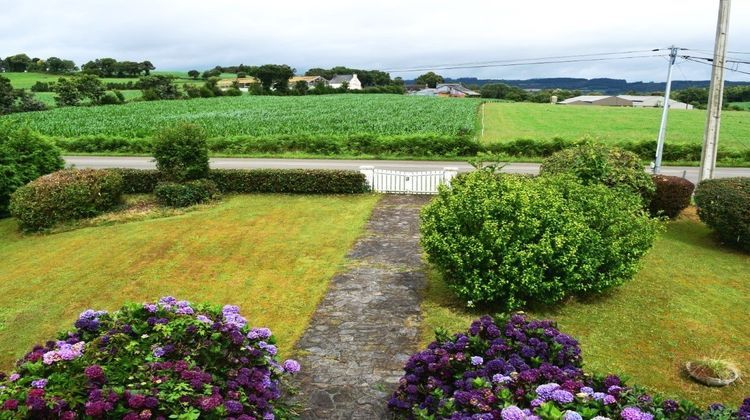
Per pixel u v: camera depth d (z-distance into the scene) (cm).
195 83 11381
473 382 479
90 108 6072
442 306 922
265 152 3145
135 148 3203
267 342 577
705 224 1395
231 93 8731
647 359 730
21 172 1800
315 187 1906
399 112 5616
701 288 999
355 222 1519
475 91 14025
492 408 449
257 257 1238
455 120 4725
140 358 478
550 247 841
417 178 1869
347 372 707
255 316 912
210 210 1705
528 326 596
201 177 1897
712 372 670
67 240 1439
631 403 443
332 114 5434
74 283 1111
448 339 603
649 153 2838
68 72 12256
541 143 2945
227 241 1371
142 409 401
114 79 11831
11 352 823
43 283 1117
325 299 973
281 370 562
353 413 609
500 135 4044
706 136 1450
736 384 666
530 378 475
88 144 3197
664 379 679
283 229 1470
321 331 839
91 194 1647
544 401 441
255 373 500
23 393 397
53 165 1925
